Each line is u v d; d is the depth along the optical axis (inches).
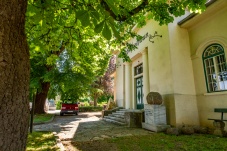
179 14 197.8
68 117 749.9
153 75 453.4
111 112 657.6
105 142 257.3
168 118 375.6
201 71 377.4
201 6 185.2
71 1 103.4
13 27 72.7
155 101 366.3
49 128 417.1
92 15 70.4
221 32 335.3
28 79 78.6
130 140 268.2
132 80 644.7
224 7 329.1
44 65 721.0
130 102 629.6
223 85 332.5
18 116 69.9
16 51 72.3
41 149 208.2
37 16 115.3
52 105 1943.9
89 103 1718.8
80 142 258.8
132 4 225.9
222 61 337.7
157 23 453.1
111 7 71.2
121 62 734.5
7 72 67.4
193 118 370.3
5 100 65.6
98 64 625.0
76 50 298.7
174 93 367.9
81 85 692.7
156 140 266.1
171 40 397.7
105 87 1390.3
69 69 689.0
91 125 465.7
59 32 237.0
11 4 73.2
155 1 210.1
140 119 420.5
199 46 377.7
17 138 68.9
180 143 245.8
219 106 331.9
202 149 213.6
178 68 386.9
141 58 576.4
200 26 385.1
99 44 331.3
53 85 746.8
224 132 293.4
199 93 378.6
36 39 179.5
